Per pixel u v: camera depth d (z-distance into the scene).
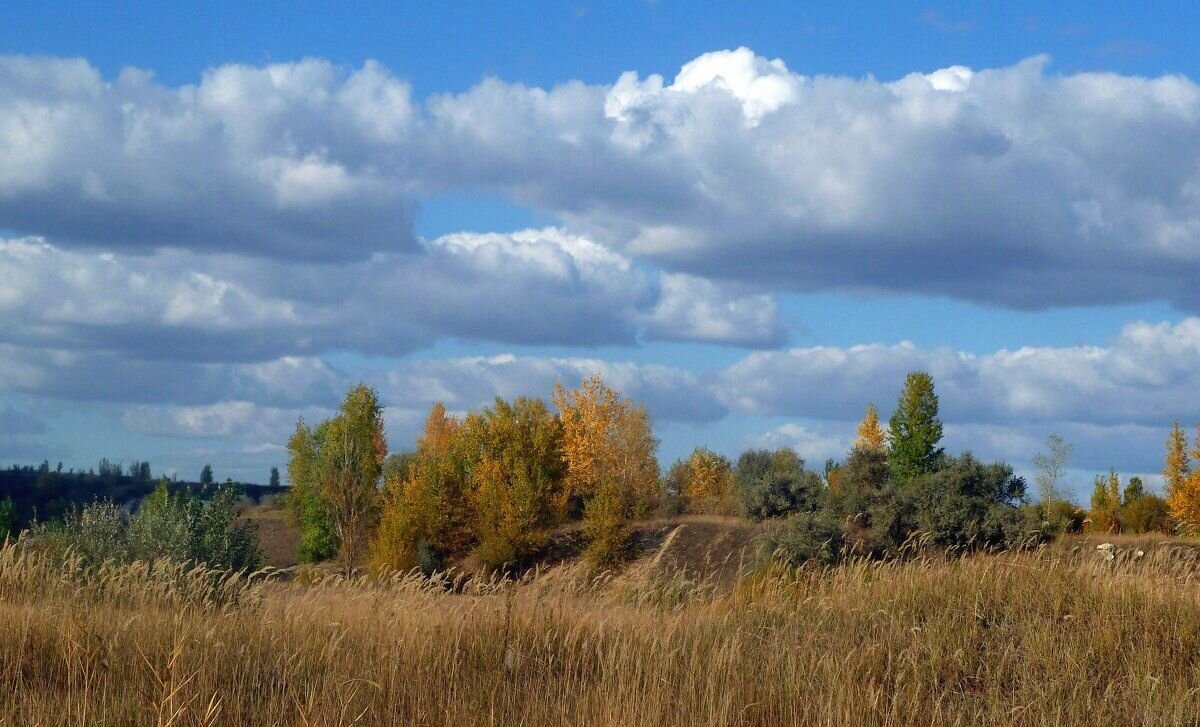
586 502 50.47
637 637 10.12
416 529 40.59
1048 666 9.11
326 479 40.75
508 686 8.68
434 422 75.62
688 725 7.82
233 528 21.38
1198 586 11.59
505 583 12.12
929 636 10.04
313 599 11.43
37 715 7.13
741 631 10.52
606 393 57.69
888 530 30.12
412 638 9.59
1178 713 7.95
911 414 47.56
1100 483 53.81
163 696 7.02
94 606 11.15
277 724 7.32
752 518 43.62
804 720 7.91
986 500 30.52
